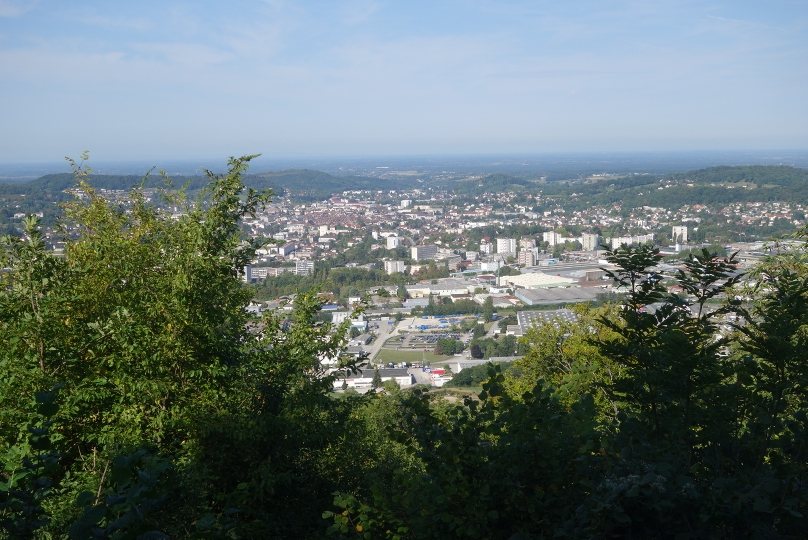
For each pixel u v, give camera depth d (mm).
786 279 5977
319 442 8617
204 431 7367
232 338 9070
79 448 7863
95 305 9156
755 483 4383
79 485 6395
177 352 8039
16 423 6836
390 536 5121
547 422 4906
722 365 5379
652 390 5387
